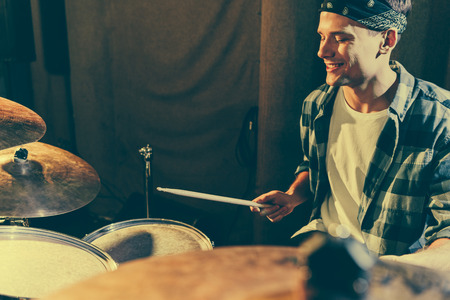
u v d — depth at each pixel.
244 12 2.29
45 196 1.50
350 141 1.38
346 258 0.36
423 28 1.71
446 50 1.70
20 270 1.20
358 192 1.39
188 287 0.42
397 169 1.28
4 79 3.19
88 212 2.99
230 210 2.58
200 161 2.60
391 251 1.31
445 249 0.88
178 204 2.15
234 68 2.38
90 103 2.85
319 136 1.47
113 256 1.43
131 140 2.81
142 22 2.57
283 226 2.09
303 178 1.62
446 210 1.18
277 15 1.91
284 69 1.95
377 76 1.26
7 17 2.65
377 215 1.32
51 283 1.15
